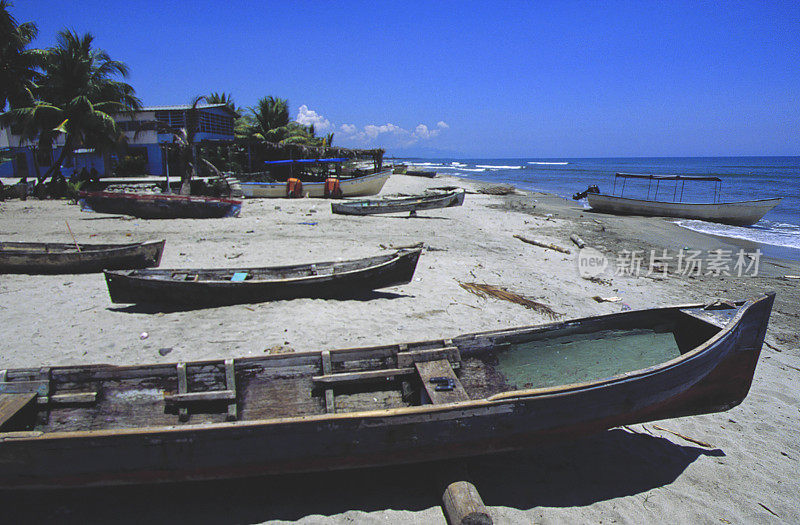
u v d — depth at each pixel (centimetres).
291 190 2641
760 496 456
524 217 2300
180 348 666
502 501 430
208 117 3384
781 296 1130
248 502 414
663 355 588
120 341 685
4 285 923
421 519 399
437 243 1512
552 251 1522
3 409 420
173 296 805
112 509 399
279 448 381
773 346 839
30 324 738
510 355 562
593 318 584
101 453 360
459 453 420
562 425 437
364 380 498
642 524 410
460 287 1027
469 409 402
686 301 1056
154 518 392
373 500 421
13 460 353
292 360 492
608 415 451
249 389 479
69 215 1894
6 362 611
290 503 415
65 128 2403
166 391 471
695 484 469
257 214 2025
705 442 545
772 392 670
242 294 834
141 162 3203
